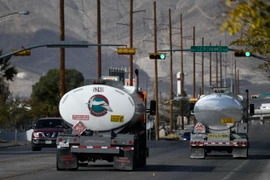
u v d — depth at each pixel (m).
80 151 52.94
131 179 47.22
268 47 33.44
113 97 52.66
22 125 180.25
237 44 85.19
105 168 56.66
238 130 70.88
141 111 55.78
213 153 83.50
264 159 71.81
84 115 52.88
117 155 53.00
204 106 70.44
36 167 57.84
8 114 153.25
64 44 86.06
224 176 50.69
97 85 52.81
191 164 63.84
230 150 72.94
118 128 53.06
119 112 52.62
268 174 52.66
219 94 70.81
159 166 60.81
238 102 70.06
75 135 53.16
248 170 56.75
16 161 66.06
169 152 87.50
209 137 71.38
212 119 70.56
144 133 59.00
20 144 122.81
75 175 49.97
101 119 52.69
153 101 60.00
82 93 52.91
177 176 50.28
